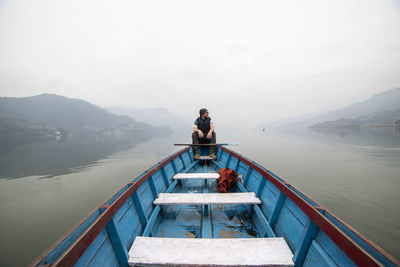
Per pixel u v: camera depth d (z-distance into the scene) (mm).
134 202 2443
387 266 1041
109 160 26047
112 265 1590
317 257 1487
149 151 37719
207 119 6902
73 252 1092
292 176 11922
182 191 4203
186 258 1656
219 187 3906
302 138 56219
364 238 1234
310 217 1630
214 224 2779
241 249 1746
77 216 9102
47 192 12492
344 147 28438
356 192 9078
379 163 15734
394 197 8414
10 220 8711
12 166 23281
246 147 32031
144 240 1900
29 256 6383
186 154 7090
